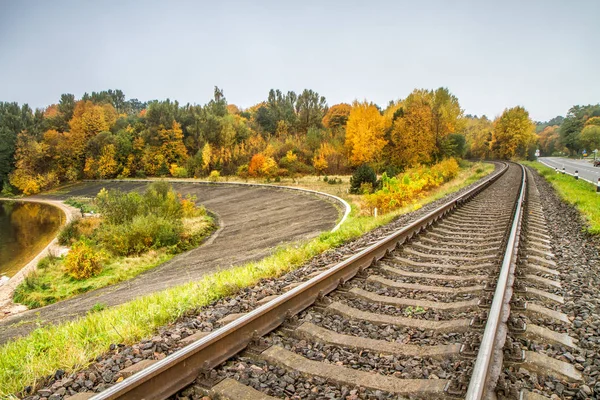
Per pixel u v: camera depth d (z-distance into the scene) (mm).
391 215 15156
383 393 3414
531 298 5688
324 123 101312
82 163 104688
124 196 35719
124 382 3180
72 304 16719
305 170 68625
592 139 101750
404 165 55031
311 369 3809
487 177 36656
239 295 6316
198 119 97625
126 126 111062
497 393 3215
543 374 3658
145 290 15500
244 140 87438
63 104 127625
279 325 4805
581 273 7109
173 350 4309
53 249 32594
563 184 26875
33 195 94375
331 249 9719
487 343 3674
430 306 5387
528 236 10156
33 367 4250
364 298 5816
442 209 13625
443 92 68562
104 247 26188
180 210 37500
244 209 42875
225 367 3906
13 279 24812
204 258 21734
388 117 63688
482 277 6520
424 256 8188
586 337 4492
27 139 102938
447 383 3369
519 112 88750
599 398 3334
